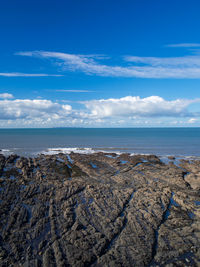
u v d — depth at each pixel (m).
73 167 45.03
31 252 16.73
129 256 15.93
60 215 22.53
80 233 18.89
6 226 20.39
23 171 40.44
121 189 30.41
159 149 73.06
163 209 23.80
